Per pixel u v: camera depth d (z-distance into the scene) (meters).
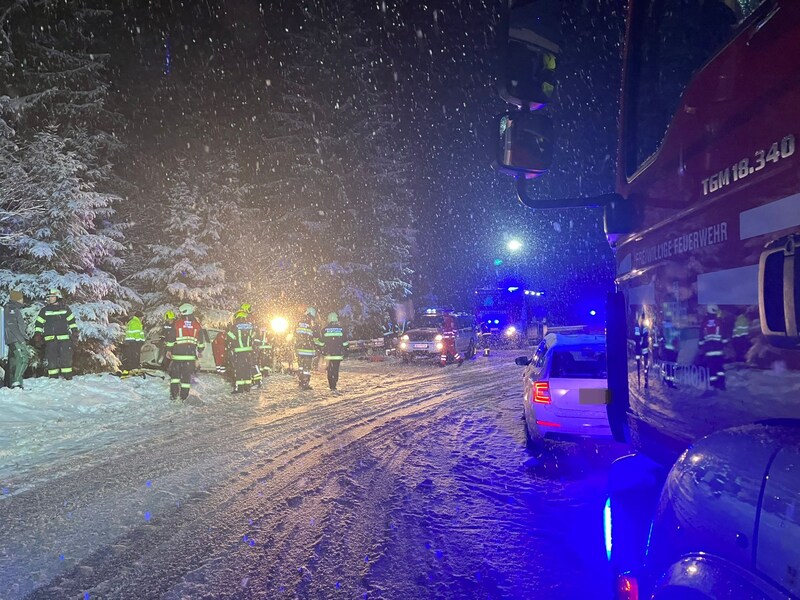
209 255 21.80
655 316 2.59
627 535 2.47
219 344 16.64
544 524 5.25
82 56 19.67
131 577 4.05
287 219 29.94
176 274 20.55
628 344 3.09
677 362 2.31
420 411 11.66
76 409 10.73
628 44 2.96
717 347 1.97
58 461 7.27
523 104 2.92
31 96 17.88
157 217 22.23
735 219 1.83
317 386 15.62
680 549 1.54
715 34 2.15
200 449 7.99
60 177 14.35
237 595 3.83
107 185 21.05
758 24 1.69
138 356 15.16
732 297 1.86
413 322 25.44
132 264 21.27
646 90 2.82
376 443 8.60
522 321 32.97
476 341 27.39
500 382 17.02
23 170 14.28
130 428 9.44
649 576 1.71
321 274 29.89
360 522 5.23
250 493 6.02
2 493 5.94
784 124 1.56
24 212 14.01
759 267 1.66
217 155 25.88
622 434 3.21
